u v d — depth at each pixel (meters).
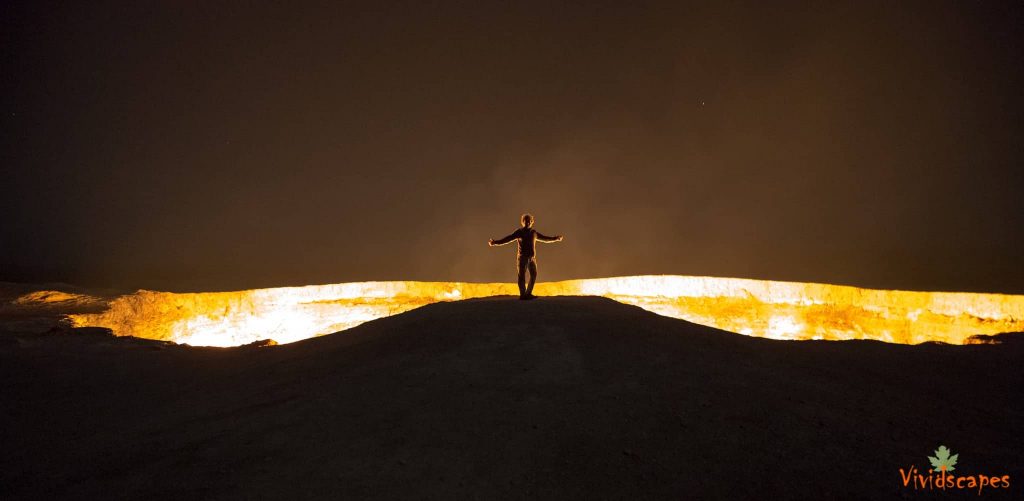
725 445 2.95
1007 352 5.14
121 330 11.04
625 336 5.34
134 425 3.70
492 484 2.52
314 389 4.13
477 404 3.56
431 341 5.38
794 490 2.49
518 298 8.28
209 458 2.92
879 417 3.42
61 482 2.75
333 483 2.54
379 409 3.55
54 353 6.42
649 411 3.41
